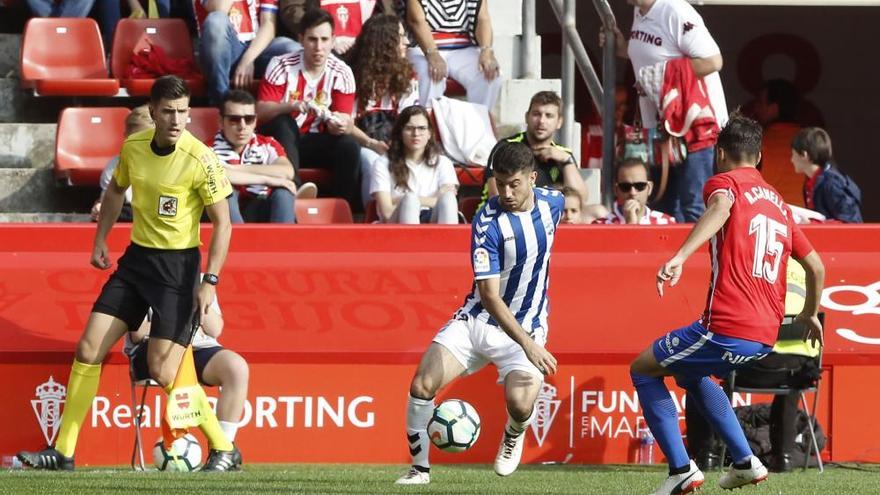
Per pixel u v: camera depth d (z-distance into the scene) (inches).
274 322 1104.2
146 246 983.0
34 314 1097.4
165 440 993.5
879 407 1115.3
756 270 803.4
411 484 884.6
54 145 1439.5
